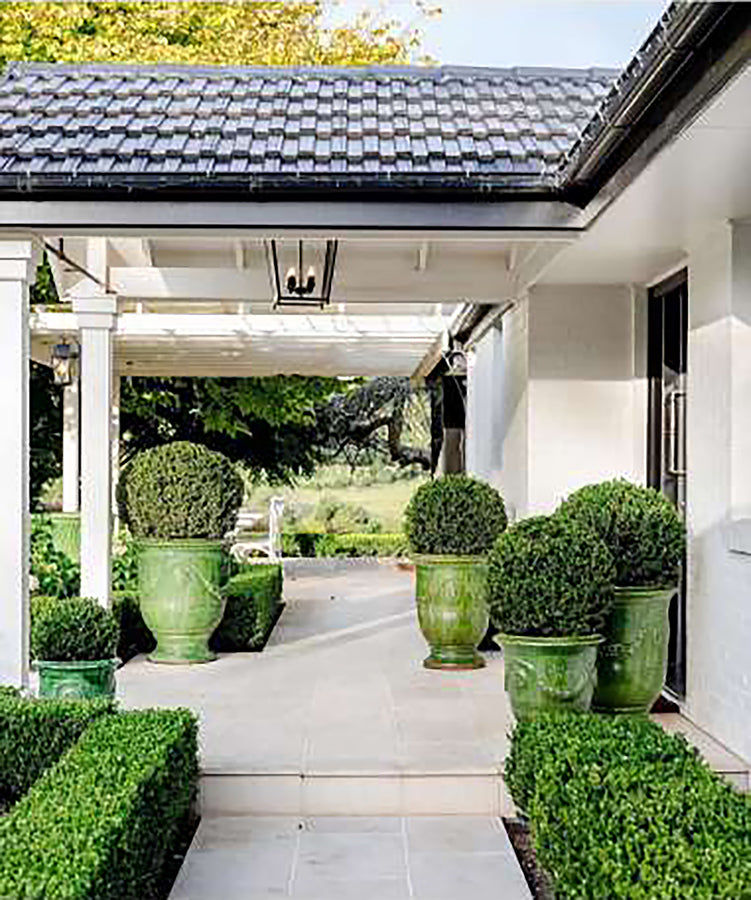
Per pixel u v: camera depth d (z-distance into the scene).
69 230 5.82
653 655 5.68
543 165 5.88
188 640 8.21
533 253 7.79
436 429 16.56
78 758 4.07
